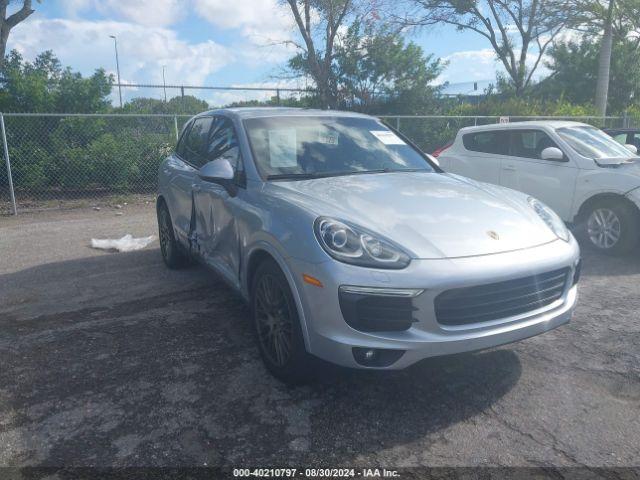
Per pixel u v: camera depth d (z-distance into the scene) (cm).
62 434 300
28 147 1152
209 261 466
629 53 2519
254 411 320
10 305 506
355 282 291
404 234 311
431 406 323
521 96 2384
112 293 534
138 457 279
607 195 650
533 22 2280
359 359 298
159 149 1221
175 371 370
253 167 401
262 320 362
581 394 334
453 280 289
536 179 729
